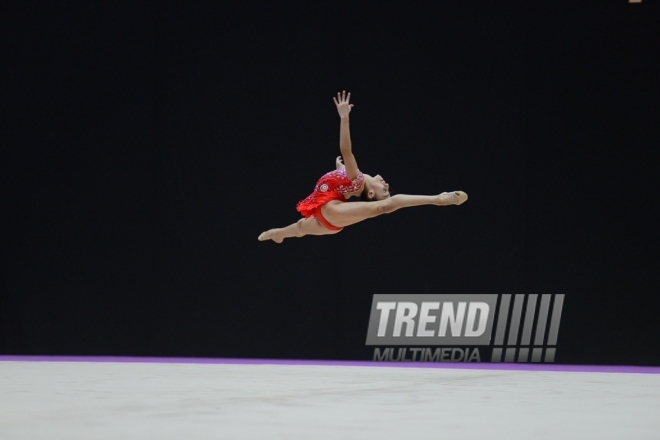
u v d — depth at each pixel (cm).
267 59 2336
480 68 2238
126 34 2395
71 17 2416
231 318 2323
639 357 2141
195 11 2366
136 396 1183
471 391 1308
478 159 2230
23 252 2425
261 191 2323
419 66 2269
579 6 2206
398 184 2261
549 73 2211
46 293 2414
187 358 2300
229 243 2334
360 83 2292
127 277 2380
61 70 2419
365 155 2280
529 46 2219
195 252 2348
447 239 2233
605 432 841
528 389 1362
